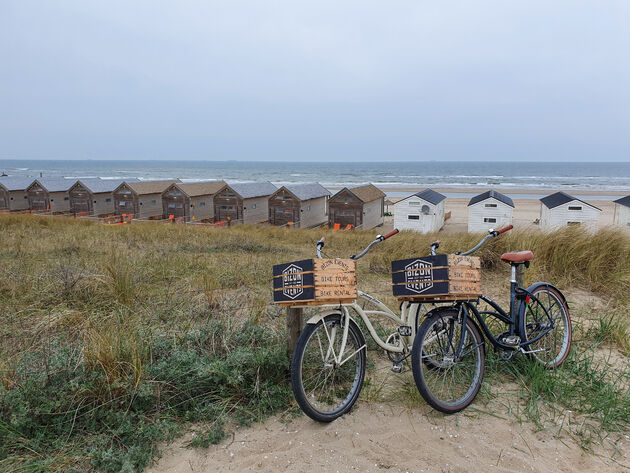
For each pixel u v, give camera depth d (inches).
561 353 163.3
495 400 140.6
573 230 315.6
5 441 113.6
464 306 139.3
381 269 331.6
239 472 107.5
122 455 109.5
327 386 146.0
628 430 124.6
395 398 141.2
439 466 109.0
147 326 182.9
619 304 240.4
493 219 1143.6
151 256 354.6
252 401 135.4
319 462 110.7
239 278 283.7
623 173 6363.2
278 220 1393.9
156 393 133.9
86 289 233.0
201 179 4719.5
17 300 219.8
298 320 150.7
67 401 125.5
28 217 726.5
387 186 3750.0
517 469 108.1
